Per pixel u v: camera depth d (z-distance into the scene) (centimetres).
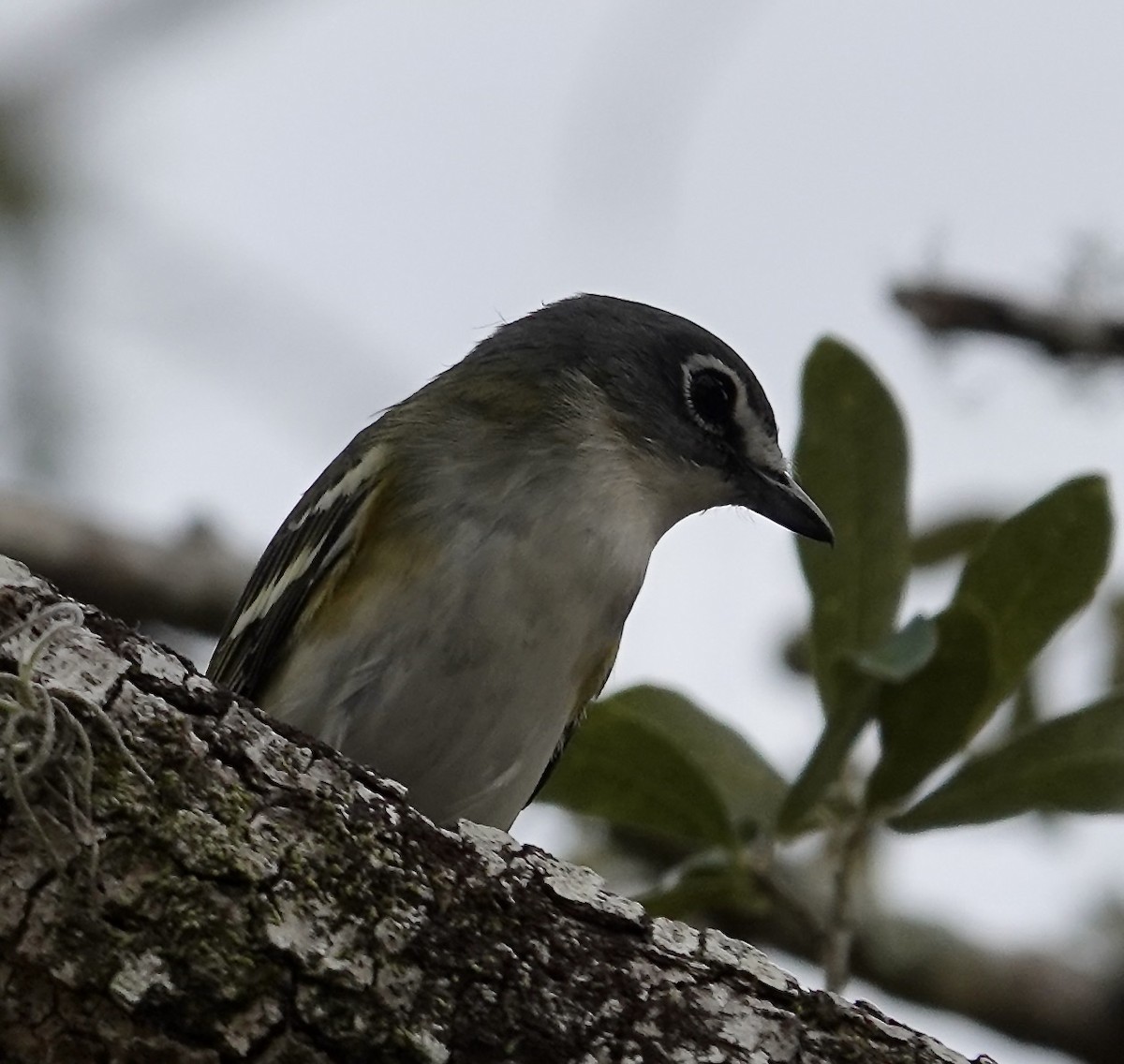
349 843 611
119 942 577
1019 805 971
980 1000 1353
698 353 1168
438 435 1078
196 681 621
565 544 1053
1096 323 1238
